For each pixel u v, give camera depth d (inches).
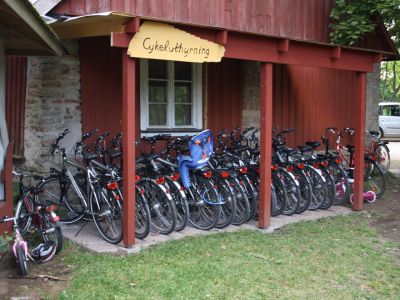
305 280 197.9
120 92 296.2
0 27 209.9
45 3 243.1
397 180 438.3
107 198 233.9
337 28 348.8
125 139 220.2
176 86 322.3
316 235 260.2
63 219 262.5
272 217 292.4
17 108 313.4
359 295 186.1
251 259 216.5
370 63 325.4
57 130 274.8
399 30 386.3
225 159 292.8
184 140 282.4
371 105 468.1
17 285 180.4
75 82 277.9
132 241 224.2
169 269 198.7
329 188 316.5
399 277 205.6
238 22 311.3
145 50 215.5
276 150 315.0
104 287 179.5
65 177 256.1
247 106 352.8
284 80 388.8
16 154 312.3
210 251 223.9
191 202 261.3
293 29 340.8
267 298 178.4
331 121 432.5
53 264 202.1
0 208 207.3
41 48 262.1
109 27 220.4
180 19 282.5
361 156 323.3
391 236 269.3
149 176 256.8
